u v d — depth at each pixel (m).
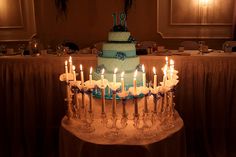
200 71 2.85
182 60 2.87
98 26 4.73
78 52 3.46
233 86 2.84
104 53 2.30
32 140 3.04
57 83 2.97
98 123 1.96
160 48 3.42
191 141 3.01
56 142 3.10
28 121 2.99
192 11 4.48
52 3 4.63
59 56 3.02
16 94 2.94
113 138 1.73
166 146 1.75
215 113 2.91
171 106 2.00
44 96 2.98
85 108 2.01
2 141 3.05
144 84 1.85
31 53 3.23
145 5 4.61
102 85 1.83
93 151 1.68
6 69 2.90
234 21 4.41
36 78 2.94
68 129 1.90
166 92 1.94
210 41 4.57
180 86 2.91
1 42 4.60
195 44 3.90
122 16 2.34
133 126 1.89
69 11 4.68
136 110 1.80
